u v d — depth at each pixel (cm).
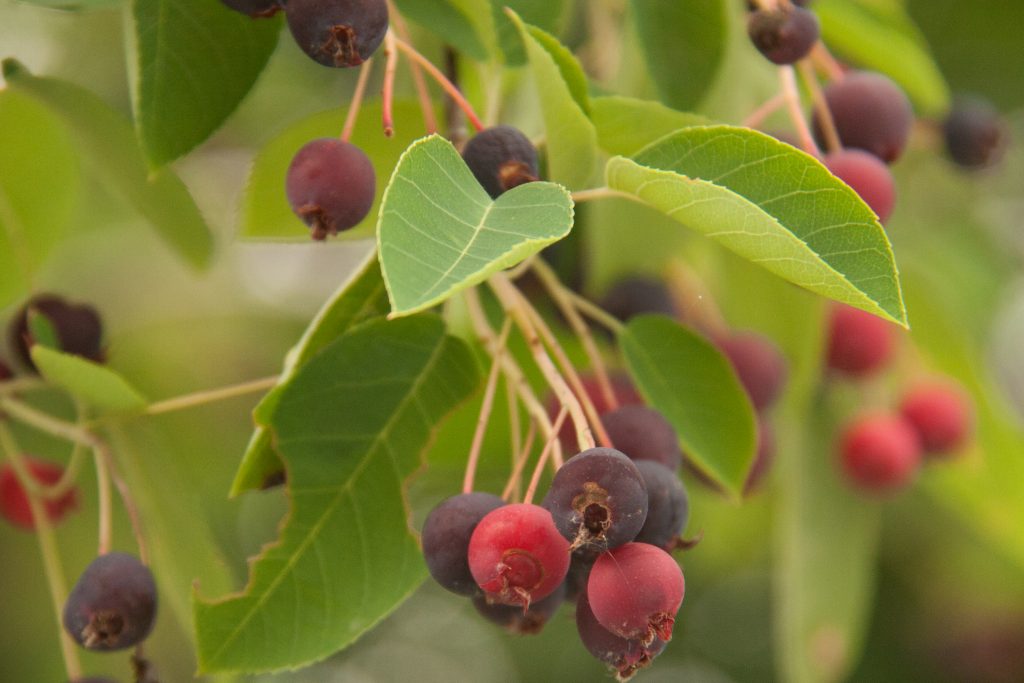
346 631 31
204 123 31
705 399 33
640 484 27
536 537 28
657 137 32
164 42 31
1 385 34
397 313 25
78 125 34
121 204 47
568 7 33
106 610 30
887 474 41
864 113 33
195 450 45
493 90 33
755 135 28
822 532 42
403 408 32
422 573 31
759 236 27
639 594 27
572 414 29
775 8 31
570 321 34
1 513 37
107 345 35
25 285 38
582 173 30
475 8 33
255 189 35
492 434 37
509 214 27
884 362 41
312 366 31
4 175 37
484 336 32
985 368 43
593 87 33
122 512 38
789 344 40
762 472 37
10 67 33
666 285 37
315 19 28
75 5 31
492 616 30
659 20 34
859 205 28
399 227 26
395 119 35
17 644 43
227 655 31
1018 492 45
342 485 31
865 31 39
